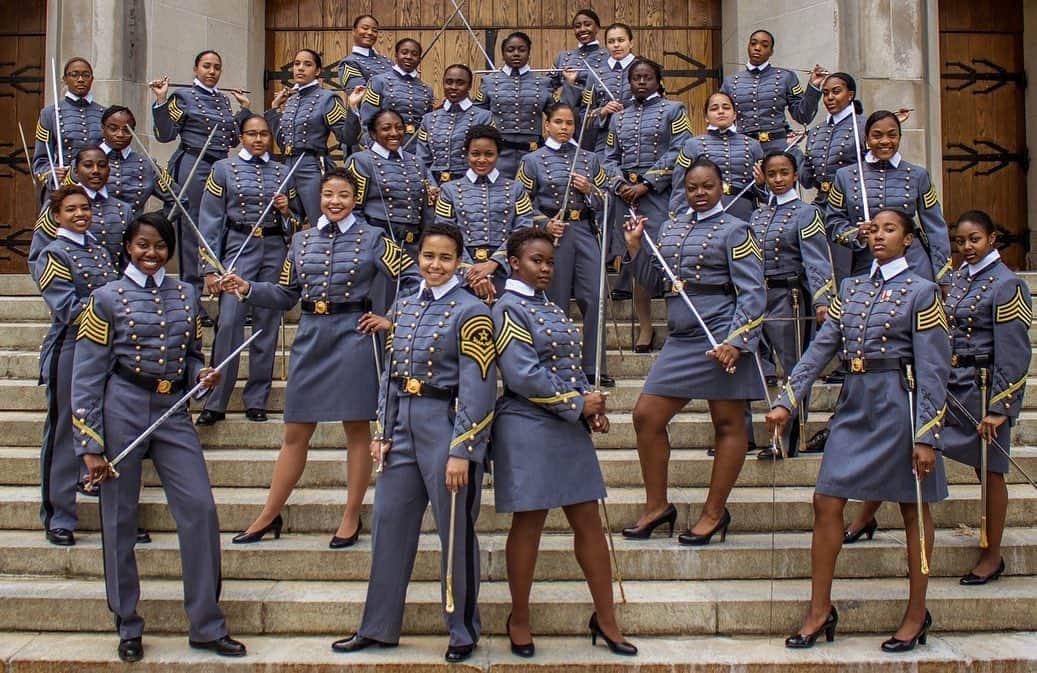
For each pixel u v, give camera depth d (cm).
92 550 495
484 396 414
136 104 890
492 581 486
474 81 1007
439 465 420
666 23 1013
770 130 745
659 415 503
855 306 446
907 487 430
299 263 508
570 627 454
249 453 583
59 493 507
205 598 430
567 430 425
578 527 432
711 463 563
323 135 723
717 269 502
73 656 428
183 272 723
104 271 529
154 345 432
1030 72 1027
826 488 438
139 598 444
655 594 466
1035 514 536
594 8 1011
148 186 673
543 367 421
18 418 609
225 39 962
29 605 462
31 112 1041
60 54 887
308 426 508
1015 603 462
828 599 444
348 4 1019
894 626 459
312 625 456
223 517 527
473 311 420
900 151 857
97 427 422
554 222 571
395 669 418
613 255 688
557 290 611
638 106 691
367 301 506
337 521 526
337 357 497
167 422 434
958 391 498
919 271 582
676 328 505
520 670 418
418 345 426
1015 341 482
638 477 562
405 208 596
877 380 435
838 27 877
